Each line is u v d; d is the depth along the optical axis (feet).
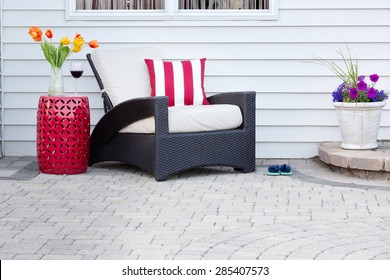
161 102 20.88
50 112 21.57
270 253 15.47
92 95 24.14
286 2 23.81
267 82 24.02
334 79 23.91
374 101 22.36
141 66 22.98
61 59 21.65
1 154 24.38
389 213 18.08
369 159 21.29
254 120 22.22
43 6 23.98
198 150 21.42
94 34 24.03
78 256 15.37
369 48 23.81
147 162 21.36
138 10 24.03
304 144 24.11
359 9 23.76
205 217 17.76
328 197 19.49
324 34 23.85
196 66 23.02
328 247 15.79
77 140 21.72
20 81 24.18
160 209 18.40
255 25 23.88
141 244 16.01
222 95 22.63
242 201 19.11
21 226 17.13
